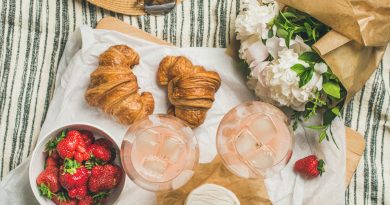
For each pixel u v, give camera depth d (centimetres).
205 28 96
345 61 82
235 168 83
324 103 84
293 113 91
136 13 95
